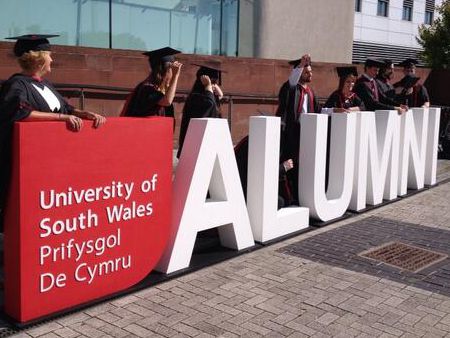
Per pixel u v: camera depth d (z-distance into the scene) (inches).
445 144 485.4
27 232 137.7
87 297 155.1
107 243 158.1
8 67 341.1
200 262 191.6
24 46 148.7
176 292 167.8
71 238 148.2
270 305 159.9
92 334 138.4
